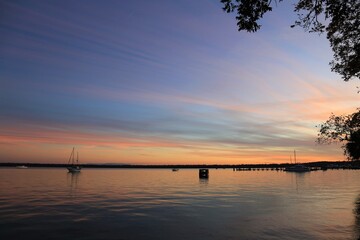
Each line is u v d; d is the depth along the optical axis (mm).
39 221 23594
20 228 21250
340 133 27453
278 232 19656
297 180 88812
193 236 18953
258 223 22578
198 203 34406
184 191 50625
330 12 10891
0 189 51125
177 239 18328
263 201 36125
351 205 32062
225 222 23078
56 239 18469
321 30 11641
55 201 35656
